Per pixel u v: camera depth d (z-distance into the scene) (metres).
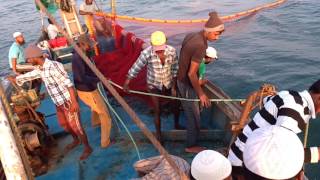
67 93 4.56
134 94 6.38
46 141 5.22
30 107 4.98
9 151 1.67
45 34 10.12
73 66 4.59
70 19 9.05
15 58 7.50
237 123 3.36
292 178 1.75
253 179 1.81
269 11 12.66
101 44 8.18
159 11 15.72
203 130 5.08
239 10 13.84
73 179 4.54
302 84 7.43
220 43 10.05
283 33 10.45
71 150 5.08
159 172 2.99
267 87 3.13
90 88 4.67
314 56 8.62
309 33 10.26
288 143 1.76
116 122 5.38
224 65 8.62
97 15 8.80
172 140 5.17
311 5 13.09
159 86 4.86
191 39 4.17
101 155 4.92
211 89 5.45
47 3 9.19
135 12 16.22
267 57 8.84
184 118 5.76
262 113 2.60
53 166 4.79
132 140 4.97
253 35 10.44
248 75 7.99
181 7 15.88
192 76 4.20
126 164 4.72
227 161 2.08
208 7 15.01
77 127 4.74
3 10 21.56
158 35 4.50
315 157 2.53
